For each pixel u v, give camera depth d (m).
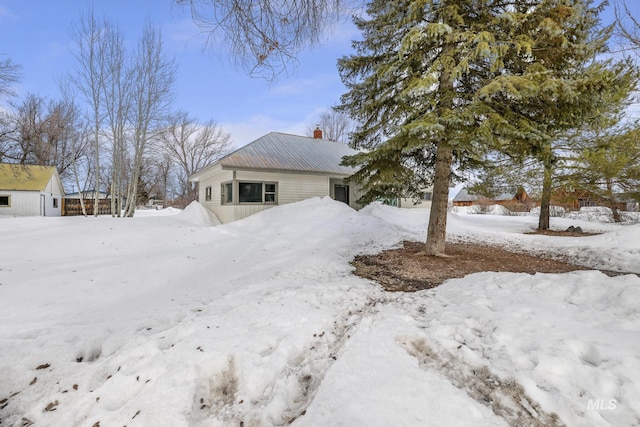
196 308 3.92
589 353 2.34
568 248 8.21
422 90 5.42
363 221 10.93
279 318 3.36
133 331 3.21
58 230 9.05
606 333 2.55
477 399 2.02
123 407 2.06
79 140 23.67
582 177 11.09
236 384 2.38
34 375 2.46
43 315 3.71
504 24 5.44
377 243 8.73
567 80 4.77
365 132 7.41
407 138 5.66
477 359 2.41
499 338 2.64
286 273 5.70
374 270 6.06
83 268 5.66
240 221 11.57
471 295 3.88
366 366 2.34
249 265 6.42
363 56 7.00
